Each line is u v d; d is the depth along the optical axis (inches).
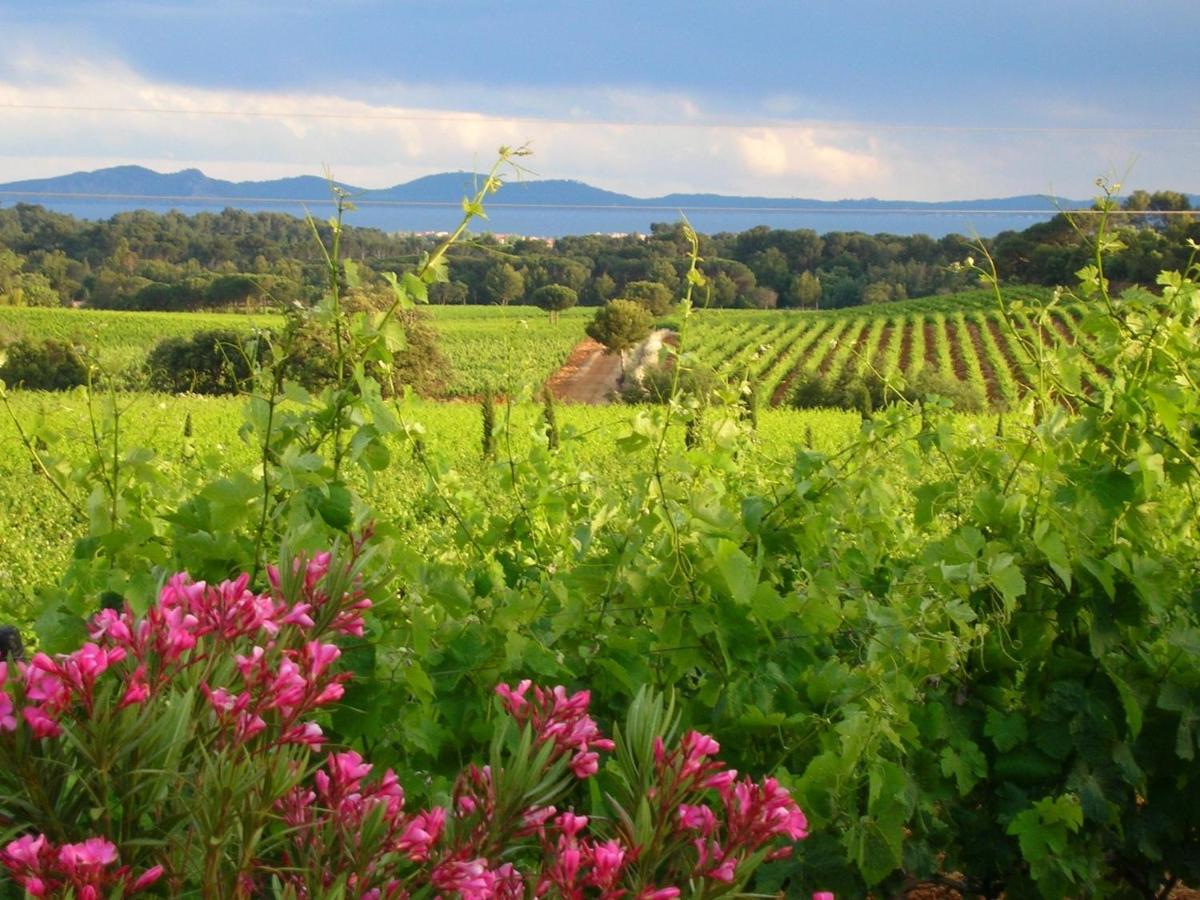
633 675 115.3
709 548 114.0
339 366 115.8
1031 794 131.2
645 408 134.3
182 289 3622.0
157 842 54.0
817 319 3986.2
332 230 114.4
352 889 57.6
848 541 145.1
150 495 130.0
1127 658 133.2
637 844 59.9
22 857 50.1
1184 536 150.6
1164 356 132.9
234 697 59.3
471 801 64.2
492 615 115.3
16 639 91.2
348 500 112.0
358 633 68.2
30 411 133.3
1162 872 140.7
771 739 117.9
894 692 111.9
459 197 115.9
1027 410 144.0
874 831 108.8
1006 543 133.0
